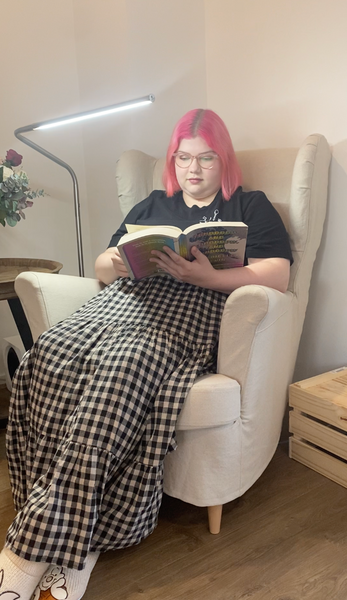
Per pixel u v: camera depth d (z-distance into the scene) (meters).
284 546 1.08
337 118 1.43
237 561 1.04
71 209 2.29
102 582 1.01
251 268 1.19
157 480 1.00
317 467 1.35
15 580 0.88
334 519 1.16
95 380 0.99
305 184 1.31
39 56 2.10
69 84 2.21
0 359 2.14
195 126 1.35
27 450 1.09
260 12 1.58
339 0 1.36
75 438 0.93
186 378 1.03
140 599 0.96
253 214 1.29
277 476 1.35
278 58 1.56
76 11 2.15
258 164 1.46
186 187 1.38
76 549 0.90
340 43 1.38
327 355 1.58
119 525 0.98
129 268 1.20
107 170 2.19
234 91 1.72
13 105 2.06
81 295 1.35
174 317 1.15
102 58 2.11
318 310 1.57
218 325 1.15
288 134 1.58
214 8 1.73
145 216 1.46
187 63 1.85
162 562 1.05
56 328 1.16
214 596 0.96
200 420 1.01
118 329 1.12
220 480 1.08
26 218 2.16
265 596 0.95
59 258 2.29
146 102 1.56
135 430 0.98
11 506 1.25
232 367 1.06
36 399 1.07
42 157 2.17
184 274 1.14
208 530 1.15
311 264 1.41
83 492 0.91
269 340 1.09
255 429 1.13
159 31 1.91
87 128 2.25
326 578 0.98
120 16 2.01
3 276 1.58
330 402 1.26
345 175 1.42
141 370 1.00
